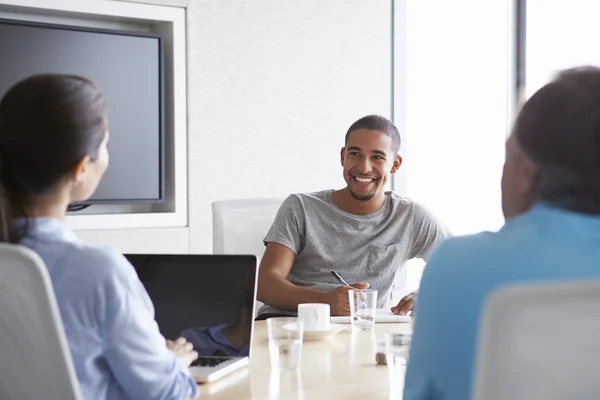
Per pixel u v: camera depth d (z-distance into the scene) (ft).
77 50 15.35
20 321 4.29
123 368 5.00
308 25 17.54
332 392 5.84
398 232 10.66
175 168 16.22
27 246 4.98
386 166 10.54
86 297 4.94
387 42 18.56
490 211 18.85
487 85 18.86
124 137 15.80
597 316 3.10
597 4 16.99
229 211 11.47
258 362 6.93
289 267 10.41
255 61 16.97
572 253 3.82
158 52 16.08
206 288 7.17
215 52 16.51
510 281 3.87
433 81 18.79
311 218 10.59
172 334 7.14
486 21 18.81
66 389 4.38
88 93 5.05
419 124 18.86
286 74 17.33
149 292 7.27
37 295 4.21
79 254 5.00
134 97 15.89
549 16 17.98
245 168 16.94
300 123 17.53
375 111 18.47
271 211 11.66
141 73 15.94
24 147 4.87
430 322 4.18
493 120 18.89
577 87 3.84
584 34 17.28
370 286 10.52
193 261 7.25
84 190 5.18
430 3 18.75
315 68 17.67
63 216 5.18
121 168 15.78
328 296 9.15
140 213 15.88
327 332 7.81
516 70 18.62
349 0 18.02
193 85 16.29
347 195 10.69
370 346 7.53
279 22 17.21
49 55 15.08
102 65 15.60
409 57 18.81
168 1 15.88
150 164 16.11
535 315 3.11
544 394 3.22
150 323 5.16
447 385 4.09
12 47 14.75
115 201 15.74
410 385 4.29
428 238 10.79
